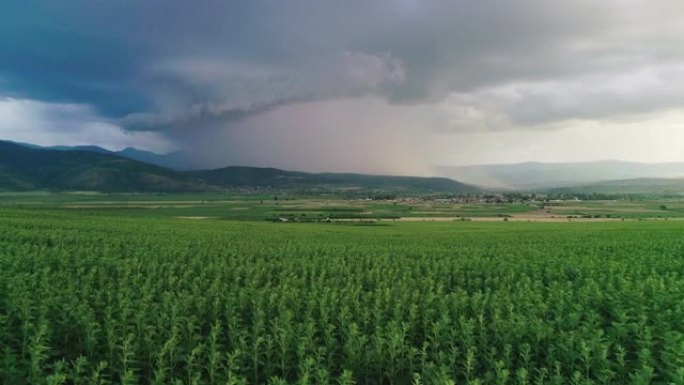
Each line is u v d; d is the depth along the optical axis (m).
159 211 194.62
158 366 16.72
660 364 18.02
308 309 23.16
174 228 84.19
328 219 161.25
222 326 22.58
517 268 39.16
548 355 18.09
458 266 40.09
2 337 18.81
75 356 18.95
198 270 38.03
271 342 17.75
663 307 24.08
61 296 23.33
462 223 142.00
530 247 59.53
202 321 22.44
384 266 41.44
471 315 23.81
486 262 42.09
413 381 17.42
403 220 161.00
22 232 57.19
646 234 80.56
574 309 23.64
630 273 34.59
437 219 167.88
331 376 17.88
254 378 17.41
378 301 23.83
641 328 19.44
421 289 31.64
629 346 19.70
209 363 17.42
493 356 18.81
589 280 31.41
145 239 58.91
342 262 42.09
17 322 21.25
